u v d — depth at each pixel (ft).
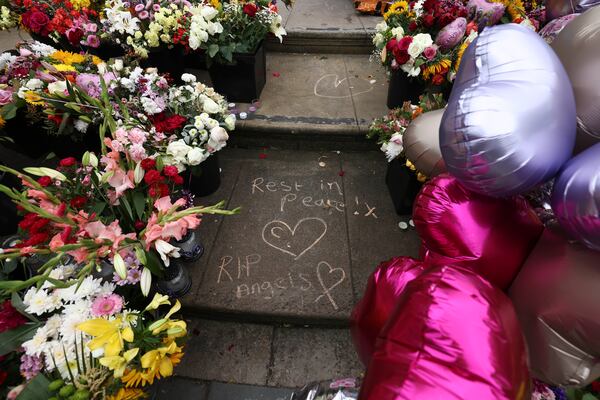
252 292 5.42
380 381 1.68
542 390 3.52
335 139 8.00
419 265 2.99
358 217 6.64
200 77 9.57
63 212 3.32
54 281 3.08
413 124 4.61
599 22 2.35
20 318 3.51
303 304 5.29
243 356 5.04
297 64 10.28
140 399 4.49
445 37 6.54
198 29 7.35
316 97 8.89
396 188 6.56
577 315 2.17
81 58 6.27
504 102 1.90
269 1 8.30
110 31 7.97
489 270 2.80
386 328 1.96
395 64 7.02
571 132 2.07
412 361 1.70
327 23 11.17
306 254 5.98
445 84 7.27
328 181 7.41
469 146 1.96
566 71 2.43
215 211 3.65
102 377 3.00
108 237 3.38
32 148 6.66
